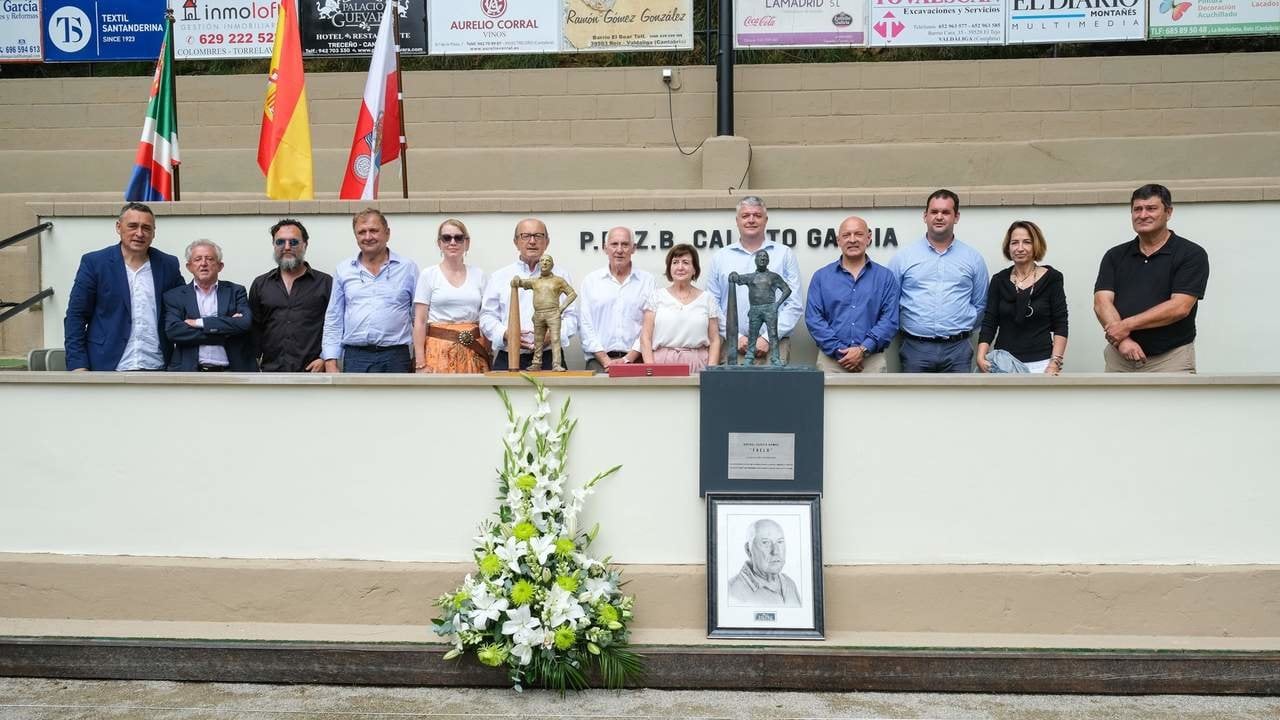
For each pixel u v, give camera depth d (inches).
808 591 222.2
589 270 337.1
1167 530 226.7
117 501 235.9
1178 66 451.8
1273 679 210.5
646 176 442.9
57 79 478.6
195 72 552.7
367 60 538.6
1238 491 226.4
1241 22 440.1
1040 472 227.0
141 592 231.9
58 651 218.4
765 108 462.3
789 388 225.1
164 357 289.3
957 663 212.1
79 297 281.9
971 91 457.1
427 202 336.5
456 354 286.2
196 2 464.1
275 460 233.3
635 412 228.1
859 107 459.5
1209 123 451.5
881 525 227.9
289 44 360.2
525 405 228.4
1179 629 223.9
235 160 453.7
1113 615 224.4
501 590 214.7
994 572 224.7
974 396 226.7
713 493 225.9
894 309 297.7
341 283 291.7
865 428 227.5
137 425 235.3
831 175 437.4
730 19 436.8
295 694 211.0
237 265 341.4
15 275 394.3
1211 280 330.6
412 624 227.9
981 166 435.2
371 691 213.0
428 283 291.7
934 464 227.3
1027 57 530.3
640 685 214.8
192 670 217.0
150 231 287.0
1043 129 455.5
